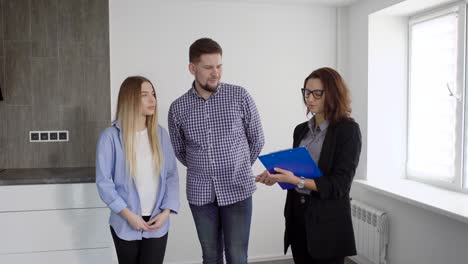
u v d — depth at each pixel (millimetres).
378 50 3324
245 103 1979
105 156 1909
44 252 2408
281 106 3613
